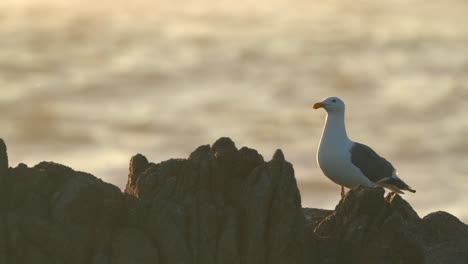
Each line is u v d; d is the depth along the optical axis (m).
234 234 12.90
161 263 12.90
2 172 13.09
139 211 13.12
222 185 13.38
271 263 12.85
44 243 12.70
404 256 13.00
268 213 12.98
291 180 13.17
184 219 13.00
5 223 12.70
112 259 12.76
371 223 13.34
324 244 13.20
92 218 12.91
